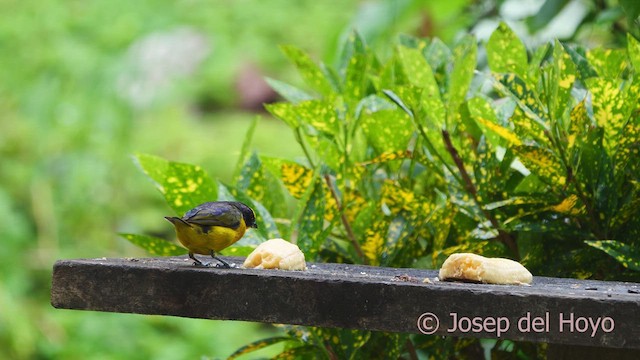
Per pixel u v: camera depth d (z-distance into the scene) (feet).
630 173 23.72
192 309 22.71
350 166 24.03
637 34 24.59
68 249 44.16
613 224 23.66
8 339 38.86
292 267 23.11
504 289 22.57
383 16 25.95
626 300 22.47
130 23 50.44
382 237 23.85
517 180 24.02
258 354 39.55
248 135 24.17
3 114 47.65
